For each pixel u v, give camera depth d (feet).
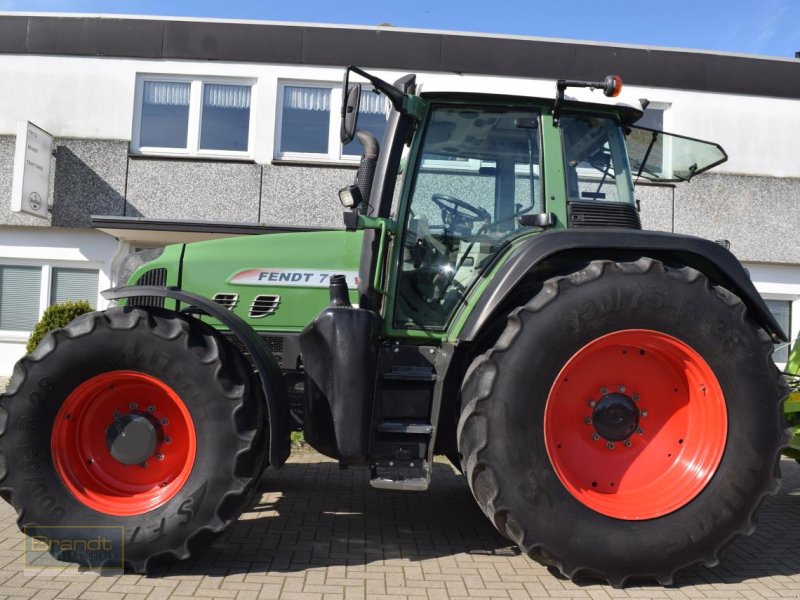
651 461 10.40
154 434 10.25
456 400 10.92
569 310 9.78
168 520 9.66
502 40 29.63
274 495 14.90
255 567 10.24
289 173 29.99
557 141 11.60
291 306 12.78
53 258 30.32
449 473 17.65
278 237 13.28
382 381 10.89
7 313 30.71
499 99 11.57
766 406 9.96
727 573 10.44
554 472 9.67
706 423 10.13
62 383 9.91
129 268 13.74
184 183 29.91
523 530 9.51
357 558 10.79
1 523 12.14
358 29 29.78
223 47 29.96
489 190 11.84
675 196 30.30
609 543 9.52
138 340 9.91
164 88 30.40
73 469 10.15
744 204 30.45
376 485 10.01
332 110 30.40
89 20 29.76
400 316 11.68
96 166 29.78
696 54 30.27
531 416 9.68
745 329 10.00
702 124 30.40
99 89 29.86
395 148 11.60
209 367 9.93
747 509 9.81
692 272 10.07
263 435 10.25
